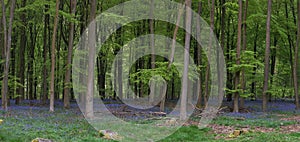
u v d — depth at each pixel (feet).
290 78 127.85
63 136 41.09
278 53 111.14
